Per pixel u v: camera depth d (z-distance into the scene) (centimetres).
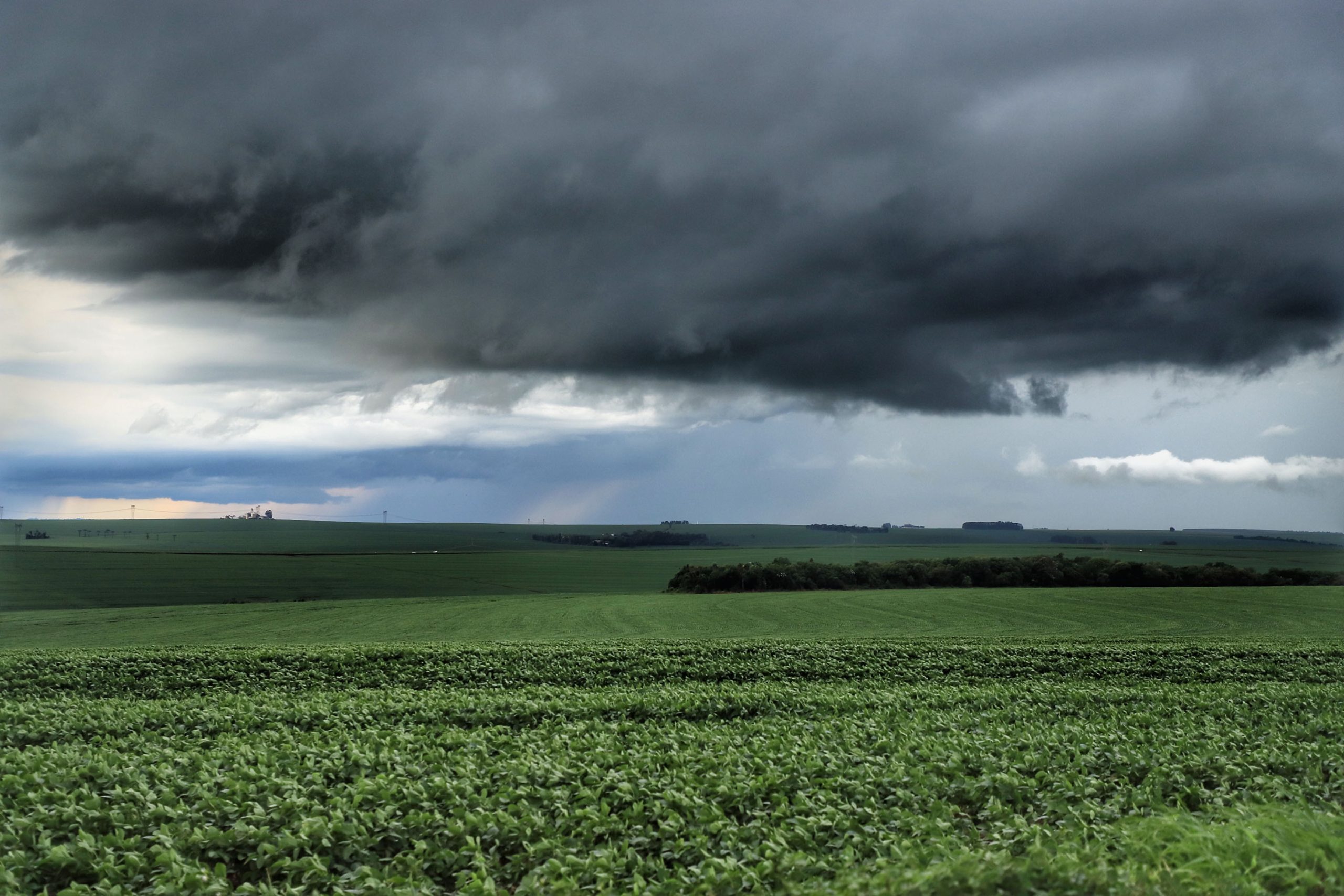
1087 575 10519
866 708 2520
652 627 6600
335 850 1166
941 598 8450
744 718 2416
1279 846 932
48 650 4084
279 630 6700
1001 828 1219
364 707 2400
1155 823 1090
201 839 1165
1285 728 1969
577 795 1350
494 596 9825
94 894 1024
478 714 2319
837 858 1112
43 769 1449
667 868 1162
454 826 1197
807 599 8575
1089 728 1959
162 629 6812
